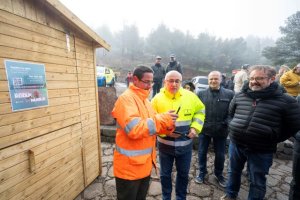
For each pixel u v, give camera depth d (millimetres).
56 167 2527
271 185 3488
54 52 2416
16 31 1908
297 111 2184
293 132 2250
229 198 2889
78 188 3031
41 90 2230
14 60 1899
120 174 1889
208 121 3213
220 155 3293
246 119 2389
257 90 2320
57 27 2449
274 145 2346
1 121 1810
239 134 2438
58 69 2496
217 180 3453
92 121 3340
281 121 2262
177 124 2414
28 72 2057
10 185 1926
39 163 2252
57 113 2504
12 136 1921
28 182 2121
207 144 3342
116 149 1933
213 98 3193
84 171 3133
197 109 2633
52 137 2436
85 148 3160
